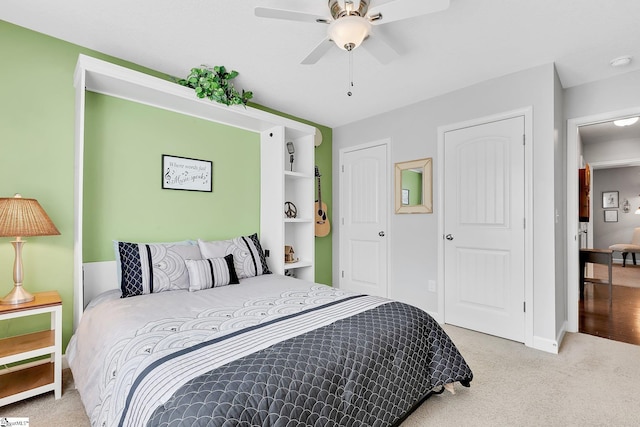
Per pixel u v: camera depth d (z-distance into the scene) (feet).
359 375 4.27
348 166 13.50
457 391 6.29
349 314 5.44
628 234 23.84
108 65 7.04
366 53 7.77
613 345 8.56
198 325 4.96
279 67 8.50
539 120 8.46
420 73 8.89
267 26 6.68
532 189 8.61
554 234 8.27
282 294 6.91
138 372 3.74
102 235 7.86
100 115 7.88
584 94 9.46
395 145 11.79
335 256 14.01
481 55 7.91
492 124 9.37
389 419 4.67
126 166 8.28
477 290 9.68
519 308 8.81
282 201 10.66
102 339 5.00
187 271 7.83
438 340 5.88
